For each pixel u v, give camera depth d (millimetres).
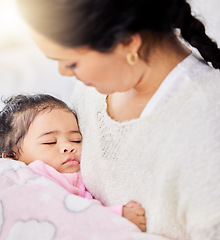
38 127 1203
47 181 1000
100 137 940
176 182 746
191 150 713
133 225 846
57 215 890
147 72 797
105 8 657
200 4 1274
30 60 2434
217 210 682
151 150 795
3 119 1257
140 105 856
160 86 810
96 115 978
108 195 943
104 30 670
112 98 958
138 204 857
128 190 870
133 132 834
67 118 1222
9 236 888
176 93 771
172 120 759
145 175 819
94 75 741
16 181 1025
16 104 1273
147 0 693
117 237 831
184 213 749
